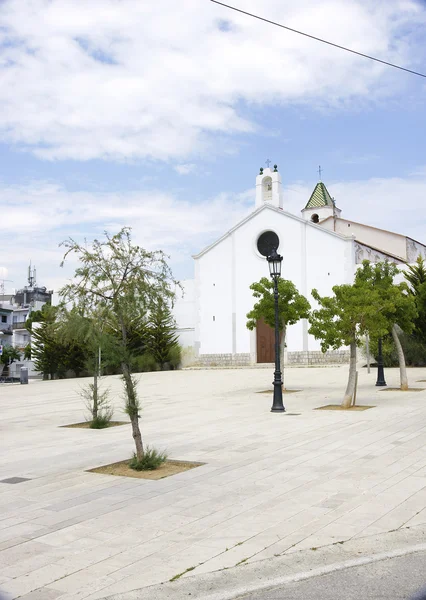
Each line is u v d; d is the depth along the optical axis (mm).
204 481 8352
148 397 22531
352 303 16109
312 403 17984
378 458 9438
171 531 6230
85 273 9906
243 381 28500
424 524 6191
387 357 33188
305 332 37750
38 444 12320
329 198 49969
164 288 10016
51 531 6332
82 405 20984
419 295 29562
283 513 6715
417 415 14242
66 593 4785
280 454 10031
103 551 5699
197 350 42250
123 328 9828
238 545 5750
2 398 25656
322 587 4781
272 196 41656
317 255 38219
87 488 8203
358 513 6613
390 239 45938
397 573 4992
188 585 4891
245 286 40906
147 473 9031
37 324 42219
